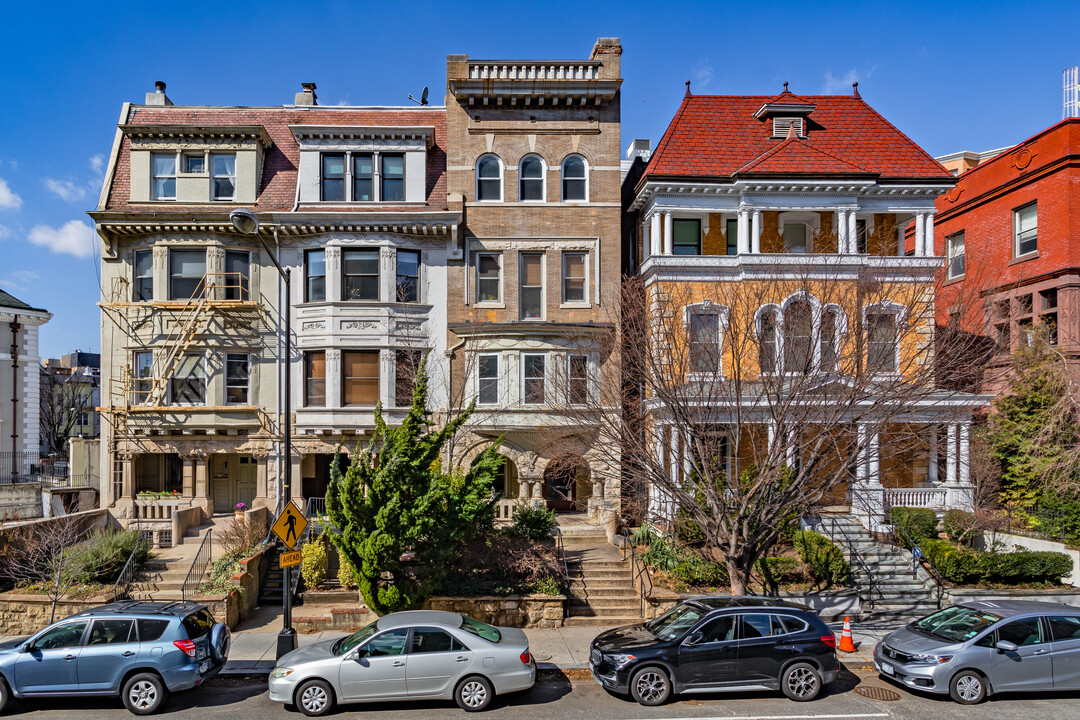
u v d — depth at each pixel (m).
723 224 22.41
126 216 21.09
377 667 10.55
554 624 14.95
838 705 10.93
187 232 21.59
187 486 21.62
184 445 21.59
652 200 21.75
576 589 15.90
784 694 11.34
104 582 15.68
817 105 23.78
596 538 19.17
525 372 21.25
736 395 13.88
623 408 15.73
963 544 18.52
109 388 21.45
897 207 21.73
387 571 14.84
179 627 10.95
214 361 21.66
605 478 20.88
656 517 16.64
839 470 13.22
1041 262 23.00
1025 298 23.11
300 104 25.36
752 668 11.09
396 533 13.88
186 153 22.09
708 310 18.52
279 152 23.17
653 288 19.84
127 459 21.42
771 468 12.73
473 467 15.95
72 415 48.88
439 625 10.96
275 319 21.84
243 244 21.86
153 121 23.30
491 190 22.36
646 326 15.27
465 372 21.38
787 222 22.56
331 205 21.86
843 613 15.75
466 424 20.55
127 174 22.55
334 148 22.19
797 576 16.34
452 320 21.89
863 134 22.94
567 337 21.34
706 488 13.25
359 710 10.72
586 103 22.41
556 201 22.27
